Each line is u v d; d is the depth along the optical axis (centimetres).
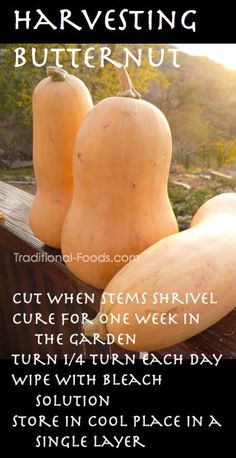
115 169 45
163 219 50
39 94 53
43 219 58
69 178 56
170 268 41
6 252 84
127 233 48
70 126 53
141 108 46
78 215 49
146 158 45
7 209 79
